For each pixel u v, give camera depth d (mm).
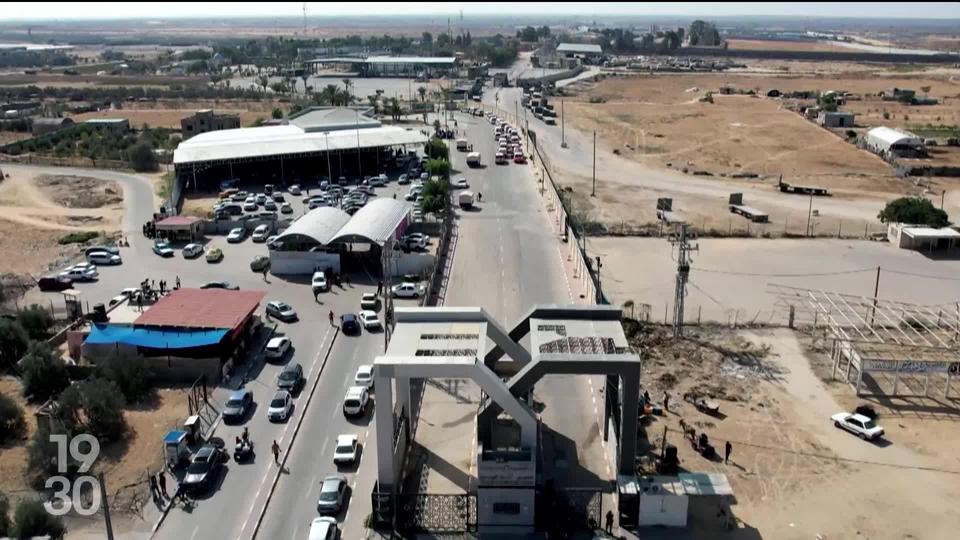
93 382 55188
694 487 44844
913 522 45719
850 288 85375
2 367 65438
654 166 150500
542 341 48781
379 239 85375
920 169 142000
